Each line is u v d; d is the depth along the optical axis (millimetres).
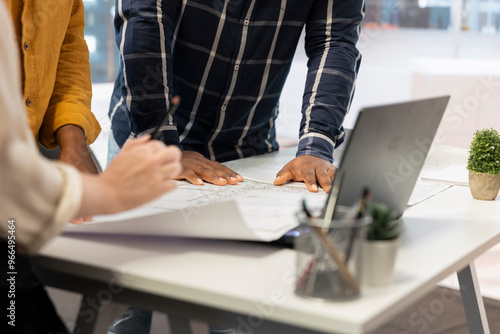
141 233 1005
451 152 1760
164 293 853
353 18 1724
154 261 922
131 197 870
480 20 4578
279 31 1722
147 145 892
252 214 1090
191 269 894
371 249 830
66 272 923
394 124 995
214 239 1031
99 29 3869
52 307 977
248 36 1690
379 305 778
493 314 2277
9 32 789
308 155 1470
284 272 891
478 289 1532
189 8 1629
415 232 1104
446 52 4645
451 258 963
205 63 1703
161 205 1176
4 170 762
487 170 1334
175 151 896
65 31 1370
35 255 937
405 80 4578
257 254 968
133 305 908
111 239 1017
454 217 1209
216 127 1779
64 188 818
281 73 1801
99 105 2789
